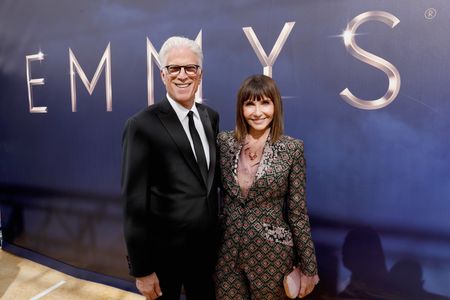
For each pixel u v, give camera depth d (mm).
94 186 2748
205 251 1479
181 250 1405
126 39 2430
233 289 1366
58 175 2943
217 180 1495
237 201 1353
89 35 2588
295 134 1984
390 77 1741
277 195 1320
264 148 1327
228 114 2139
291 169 1314
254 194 1307
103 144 2648
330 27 1832
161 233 1401
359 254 1928
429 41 1652
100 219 2750
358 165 1868
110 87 2539
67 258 2984
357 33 1779
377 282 1905
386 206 1837
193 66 1347
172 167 1343
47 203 3055
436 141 1698
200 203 1387
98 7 2514
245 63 2055
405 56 1705
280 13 1935
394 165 1795
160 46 2307
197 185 1383
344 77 1835
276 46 1955
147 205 1338
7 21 3016
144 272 1334
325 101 1894
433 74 1665
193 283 1558
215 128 1650
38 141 3021
